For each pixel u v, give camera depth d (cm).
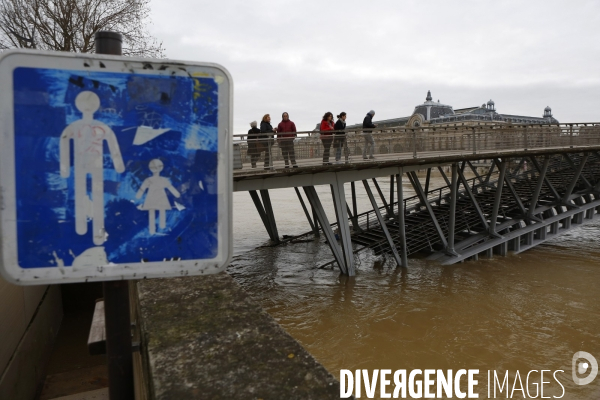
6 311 446
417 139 1587
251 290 1414
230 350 144
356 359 945
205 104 115
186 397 118
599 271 1677
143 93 111
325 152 1346
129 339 125
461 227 2016
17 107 103
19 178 104
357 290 1402
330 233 1440
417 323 1138
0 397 404
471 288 1442
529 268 1719
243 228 2736
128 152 110
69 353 662
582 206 2116
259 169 1220
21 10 1666
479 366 921
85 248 109
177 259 115
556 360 952
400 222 1625
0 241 103
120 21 1767
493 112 8406
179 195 114
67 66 105
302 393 120
